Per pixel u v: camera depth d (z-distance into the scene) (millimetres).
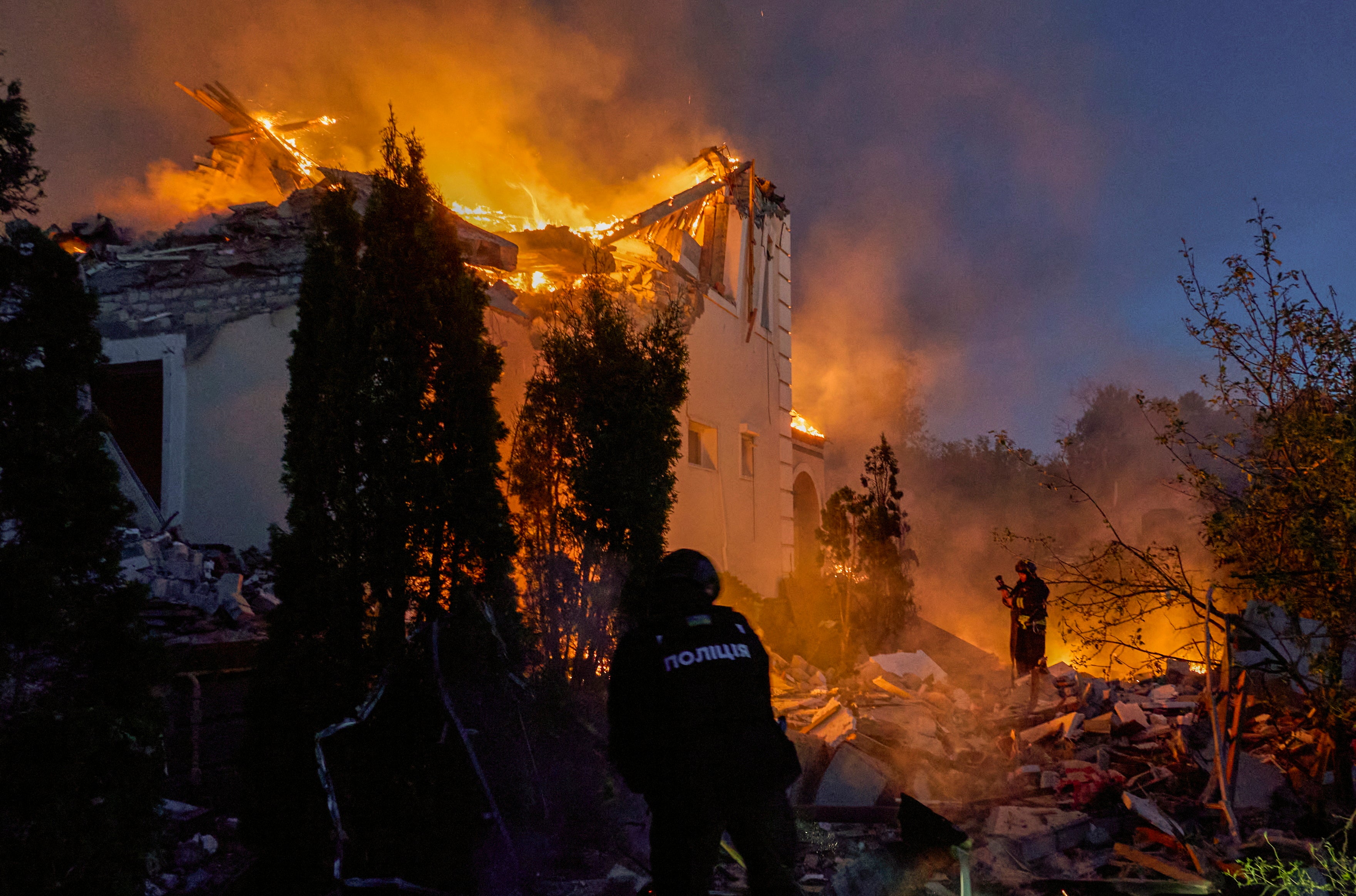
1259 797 5203
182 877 4355
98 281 8922
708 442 13609
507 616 4719
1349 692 4777
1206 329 5688
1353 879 4020
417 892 3857
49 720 3129
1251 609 5531
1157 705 7414
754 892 2887
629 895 4129
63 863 3070
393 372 4395
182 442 8336
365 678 4312
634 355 5824
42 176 3330
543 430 5863
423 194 4758
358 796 4219
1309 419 4875
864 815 5617
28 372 3227
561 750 5016
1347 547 4672
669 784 2918
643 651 3137
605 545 5445
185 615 6004
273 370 8227
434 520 4426
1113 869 4738
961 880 4035
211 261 8625
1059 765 6367
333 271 4617
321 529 4340
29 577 3066
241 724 5547
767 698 3178
